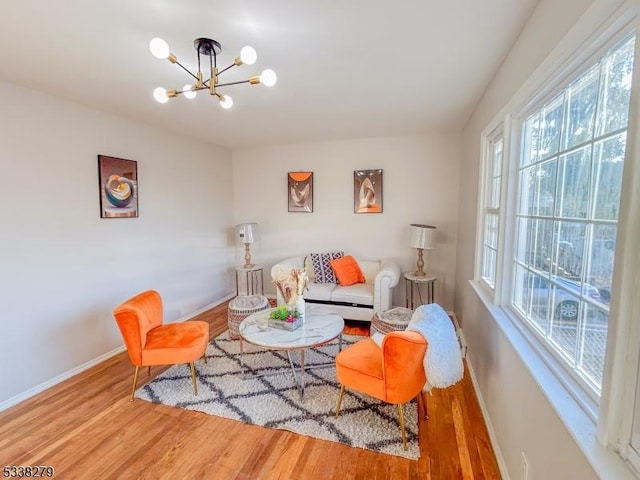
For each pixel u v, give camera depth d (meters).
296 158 4.60
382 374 1.92
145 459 1.79
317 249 4.63
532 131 1.78
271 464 1.75
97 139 2.90
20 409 2.24
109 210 3.01
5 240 2.28
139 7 1.45
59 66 2.05
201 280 4.31
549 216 1.49
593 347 1.09
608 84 1.06
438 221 4.09
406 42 1.78
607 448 0.89
